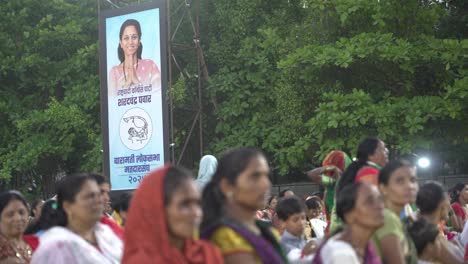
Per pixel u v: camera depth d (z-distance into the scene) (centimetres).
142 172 1608
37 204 895
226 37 1944
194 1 1948
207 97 1931
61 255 460
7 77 2084
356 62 1483
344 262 423
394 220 487
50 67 2055
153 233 354
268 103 1875
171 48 1755
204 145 1988
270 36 1795
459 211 1135
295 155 1577
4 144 2034
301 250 660
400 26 1505
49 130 1955
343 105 1438
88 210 496
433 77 1529
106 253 512
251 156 400
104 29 1659
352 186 457
